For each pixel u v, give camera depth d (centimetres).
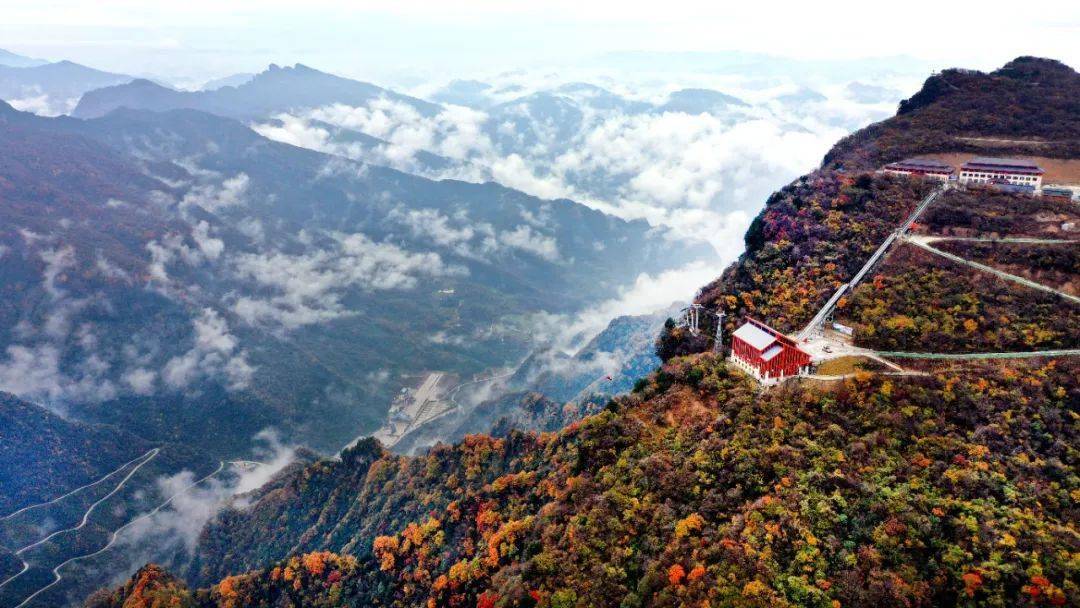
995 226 18412
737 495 12638
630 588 12169
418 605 18750
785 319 17175
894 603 10044
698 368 16562
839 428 13425
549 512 15775
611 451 15588
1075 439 12300
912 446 12781
